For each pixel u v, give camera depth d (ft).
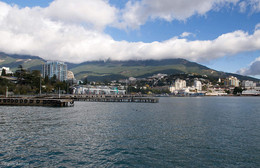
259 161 84.43
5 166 78.23
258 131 137.49
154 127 148.77
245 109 308.81
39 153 91.66
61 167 78.02
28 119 176.14
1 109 258.57
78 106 326.24
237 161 84.43
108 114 221.46
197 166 79.77
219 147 102.01
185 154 92.12
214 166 79.77
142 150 96.99
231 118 199.72
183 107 338.75
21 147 99.14
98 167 78.38
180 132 133.08
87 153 92.43
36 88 574.15
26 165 79.41
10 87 500.74
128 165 80.23
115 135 123.54
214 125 158.92
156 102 498.69
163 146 103.09
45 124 153.79
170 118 195.42
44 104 323.57
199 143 108.58
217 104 439.22
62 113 221.66
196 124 162.81
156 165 80.43
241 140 114.62
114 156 89.25
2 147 98.58
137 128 144.56
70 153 92.22
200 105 398.42
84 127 145.59
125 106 344.08
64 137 117.29
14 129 134.92
